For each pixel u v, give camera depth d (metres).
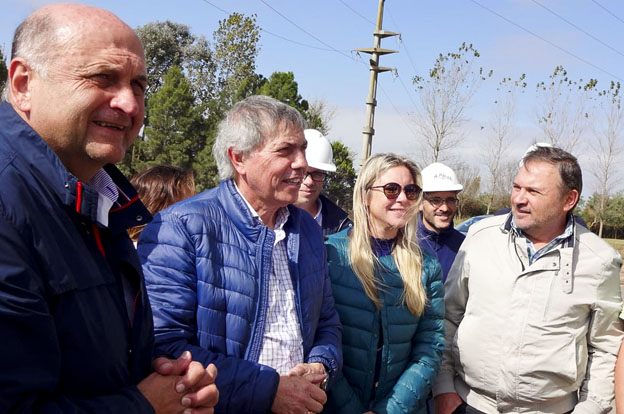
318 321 2.65
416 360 2.96
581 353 2.97
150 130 30.59
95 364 1.47
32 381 1.30
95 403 1.44
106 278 1.56
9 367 1.27
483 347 3.03
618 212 30.80
